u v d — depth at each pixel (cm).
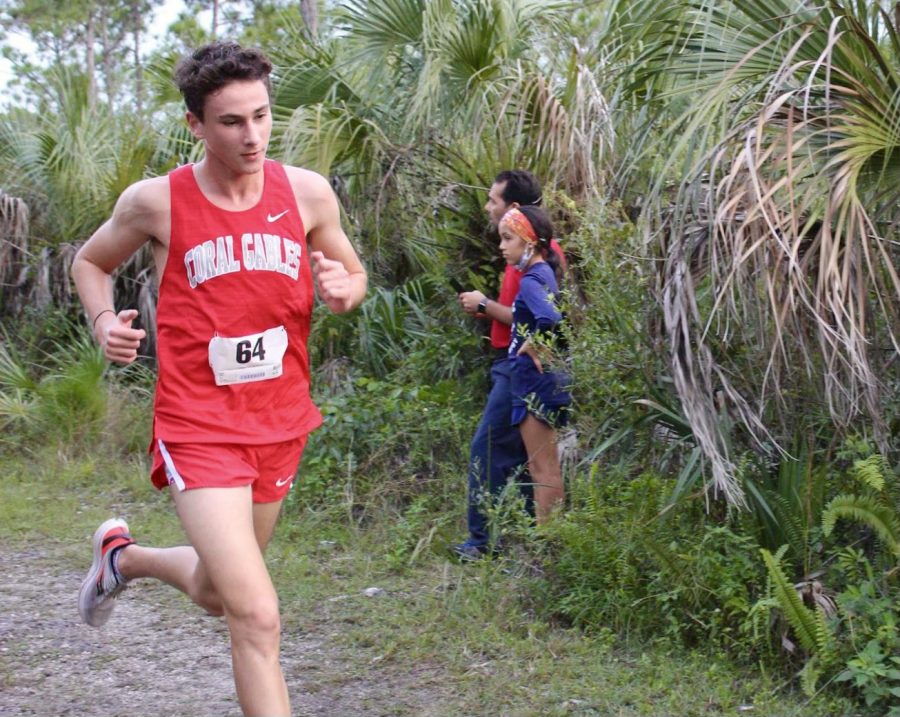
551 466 495
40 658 410
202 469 293
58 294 837
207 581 333
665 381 423
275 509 319
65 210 861
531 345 481
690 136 393
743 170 388
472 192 620
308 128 703
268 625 282
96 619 381
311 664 404
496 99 659
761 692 364
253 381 304
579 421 460
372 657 410
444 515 551
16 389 756
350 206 736
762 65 411
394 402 611
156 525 586
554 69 702
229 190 301
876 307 409
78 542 561
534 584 444
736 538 397
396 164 666
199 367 301
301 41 789
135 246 313
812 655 367
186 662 409
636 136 505
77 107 887
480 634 423
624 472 443
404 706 370
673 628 397
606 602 424
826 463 400
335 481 600
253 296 302
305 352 319
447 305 646
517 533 469
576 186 586
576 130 588
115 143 888
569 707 365
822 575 390
